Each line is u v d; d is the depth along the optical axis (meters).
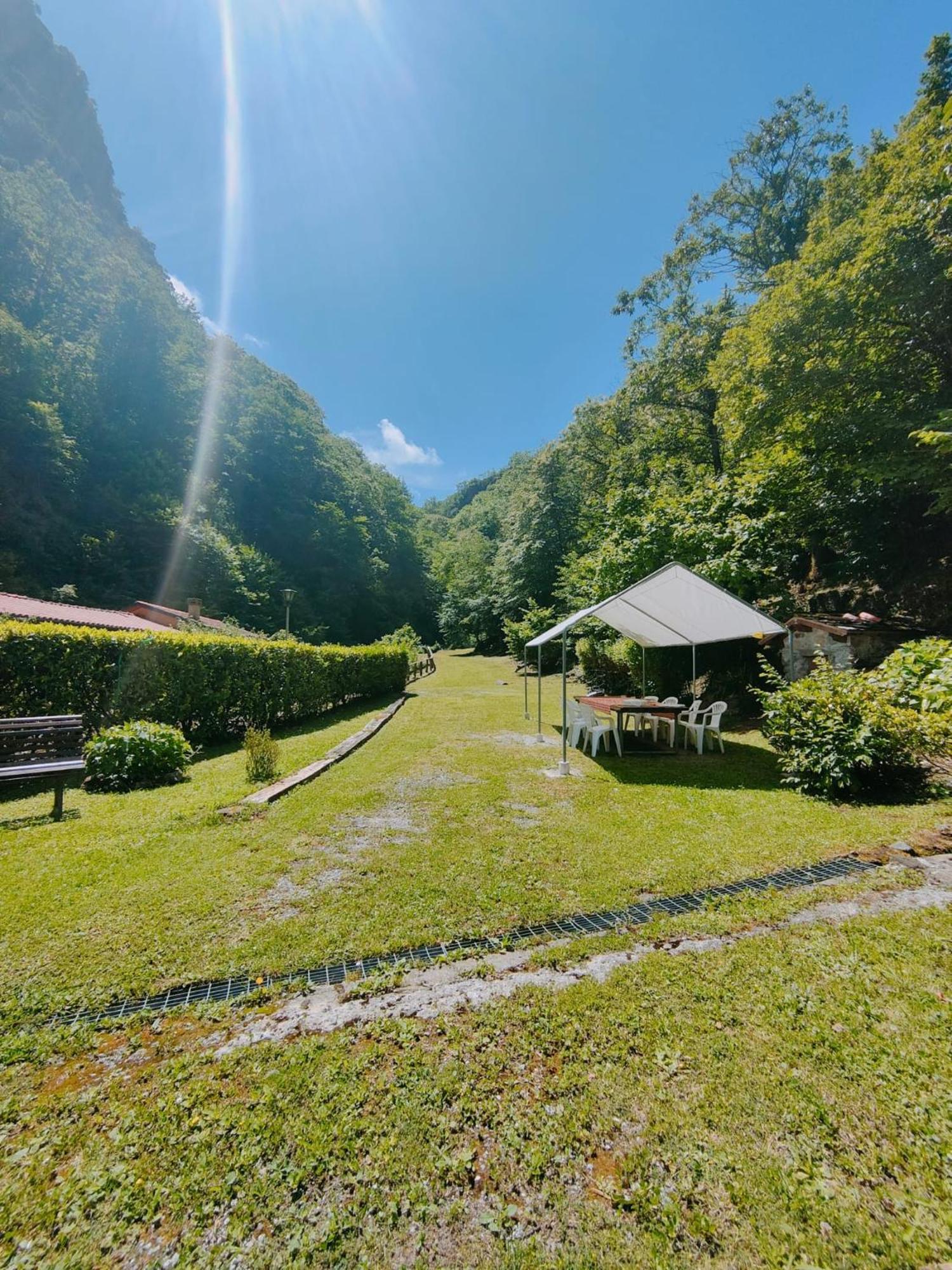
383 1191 1.39
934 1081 1.69
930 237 7.26
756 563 10.05
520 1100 1.66
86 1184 1.42
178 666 7.12
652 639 10.03
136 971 2.35
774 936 2.54
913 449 8.22
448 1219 1.32
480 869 3.43
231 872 3.37
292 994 2.22
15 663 5.46
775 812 4.47
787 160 14.80
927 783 4.70
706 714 7.64
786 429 9.83
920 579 9.26
